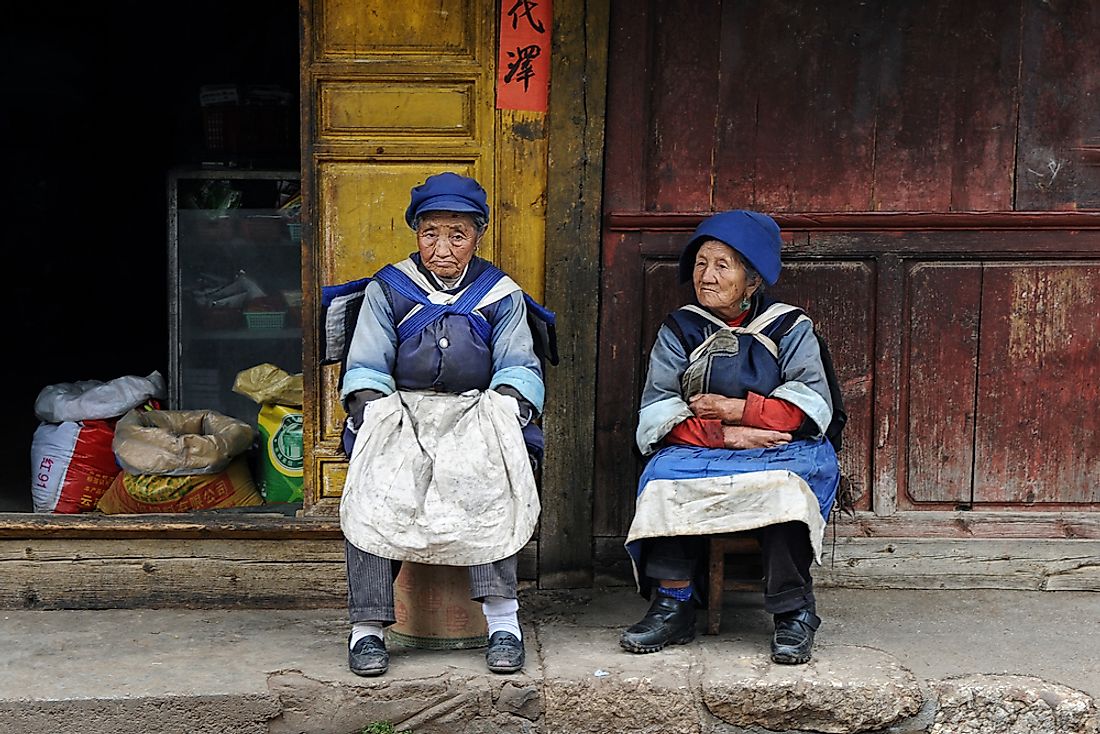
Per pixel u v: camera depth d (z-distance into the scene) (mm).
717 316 3662
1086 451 4172
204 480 4270
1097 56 4027
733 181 4043
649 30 3963
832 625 3840
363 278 3840
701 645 3631
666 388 3646
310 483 3994
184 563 3965
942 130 4043
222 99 5047
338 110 3910
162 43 8625
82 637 3703
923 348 4125
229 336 4781
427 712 3352
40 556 3939
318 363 3971
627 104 3977
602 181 3980
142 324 8977
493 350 3547
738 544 3629
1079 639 3756
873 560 4172
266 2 6930
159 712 3283
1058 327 4121
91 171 8844
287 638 3705
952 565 4168
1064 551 4164
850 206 4066
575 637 3689
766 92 4016
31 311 8820
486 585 3367
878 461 4160
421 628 3584
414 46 3893
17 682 3344
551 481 4062
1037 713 3396
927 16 4004
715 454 3531
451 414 3428
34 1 8398
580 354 4016
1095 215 4027
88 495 4398
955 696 3398
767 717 3383
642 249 4031
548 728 3379
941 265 4094
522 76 3895
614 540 4133
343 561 3982
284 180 4836
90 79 8664
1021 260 4098
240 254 4781
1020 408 4156
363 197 3936
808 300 4098
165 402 4863
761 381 3592
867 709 3373
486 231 3953
